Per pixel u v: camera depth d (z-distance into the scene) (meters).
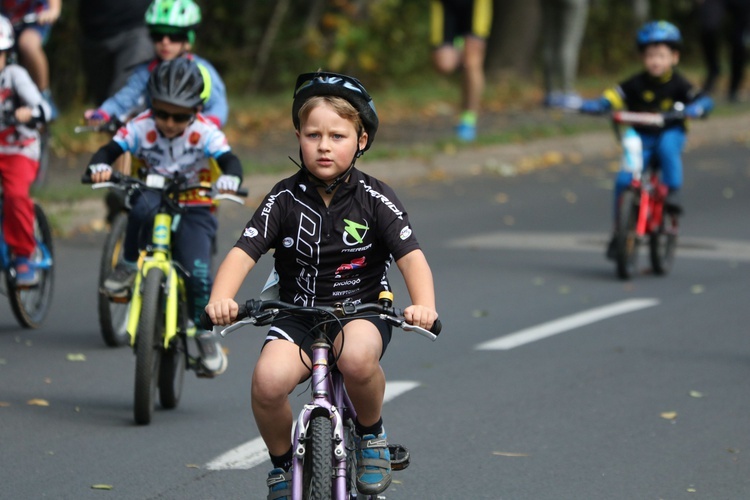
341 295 15.51
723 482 18.48
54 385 23.73
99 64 36.75
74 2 56.81
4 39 26.42
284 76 69.19
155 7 25.97
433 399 22.91
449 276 34.03
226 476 18.73
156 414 22.06
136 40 36.00
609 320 29.39
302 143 14.98
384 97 68.69
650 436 20.72
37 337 27.45
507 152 54.94
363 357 14.48
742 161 56.22
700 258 37.22
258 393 14.31
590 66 90.75
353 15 71.38
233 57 68.81
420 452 19.88
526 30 78.69
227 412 22.25
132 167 23.45
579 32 65.81
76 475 18.67
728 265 36.22
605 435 20.77
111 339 26.50
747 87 80.56
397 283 33.53
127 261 23.50
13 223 26.94
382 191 15.36
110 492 17.97
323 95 14.88
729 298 31.83
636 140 34.59
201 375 22.78
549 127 59.62
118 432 20.86
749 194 47.94
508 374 24.67
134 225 22.94
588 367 25.17
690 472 18.94
